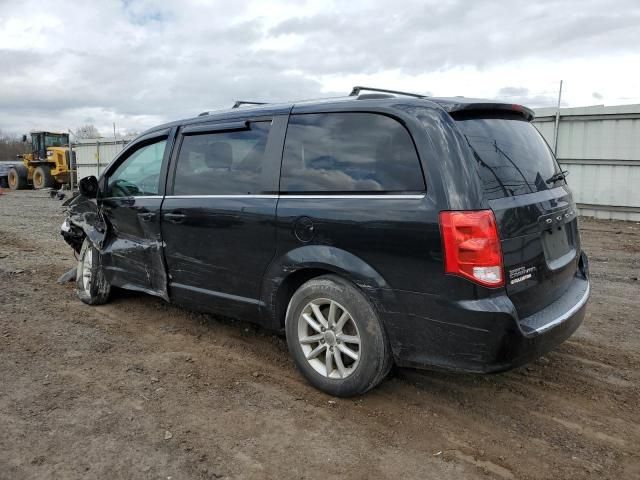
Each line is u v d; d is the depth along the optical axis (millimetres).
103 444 2854
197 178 4086
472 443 2900
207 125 4094
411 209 2896
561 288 3455
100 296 5246
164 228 4270
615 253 8188
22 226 11680
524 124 3602
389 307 3027
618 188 11594
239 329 4656
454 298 2793
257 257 3613
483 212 2766
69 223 5664
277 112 3674
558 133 12234
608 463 2730
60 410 3213
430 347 2943
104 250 5023
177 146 4305
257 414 3188
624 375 3754
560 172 3709
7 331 4551
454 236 2758
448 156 2850
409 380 3643
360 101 3281
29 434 2943
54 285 6125
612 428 3062
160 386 3549
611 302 5535
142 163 4652
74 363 3916
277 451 2812
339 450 2826
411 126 2990
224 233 3793
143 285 4672
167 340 4398
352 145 3227
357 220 3078
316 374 3439
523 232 2969
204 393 3453
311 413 3201
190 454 2773
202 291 4066
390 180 3018
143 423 3072
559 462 2736
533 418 3168
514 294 2898
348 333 3299
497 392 3486
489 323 2736
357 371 3201
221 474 2613
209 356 4066
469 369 2848
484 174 2893
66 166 26219
